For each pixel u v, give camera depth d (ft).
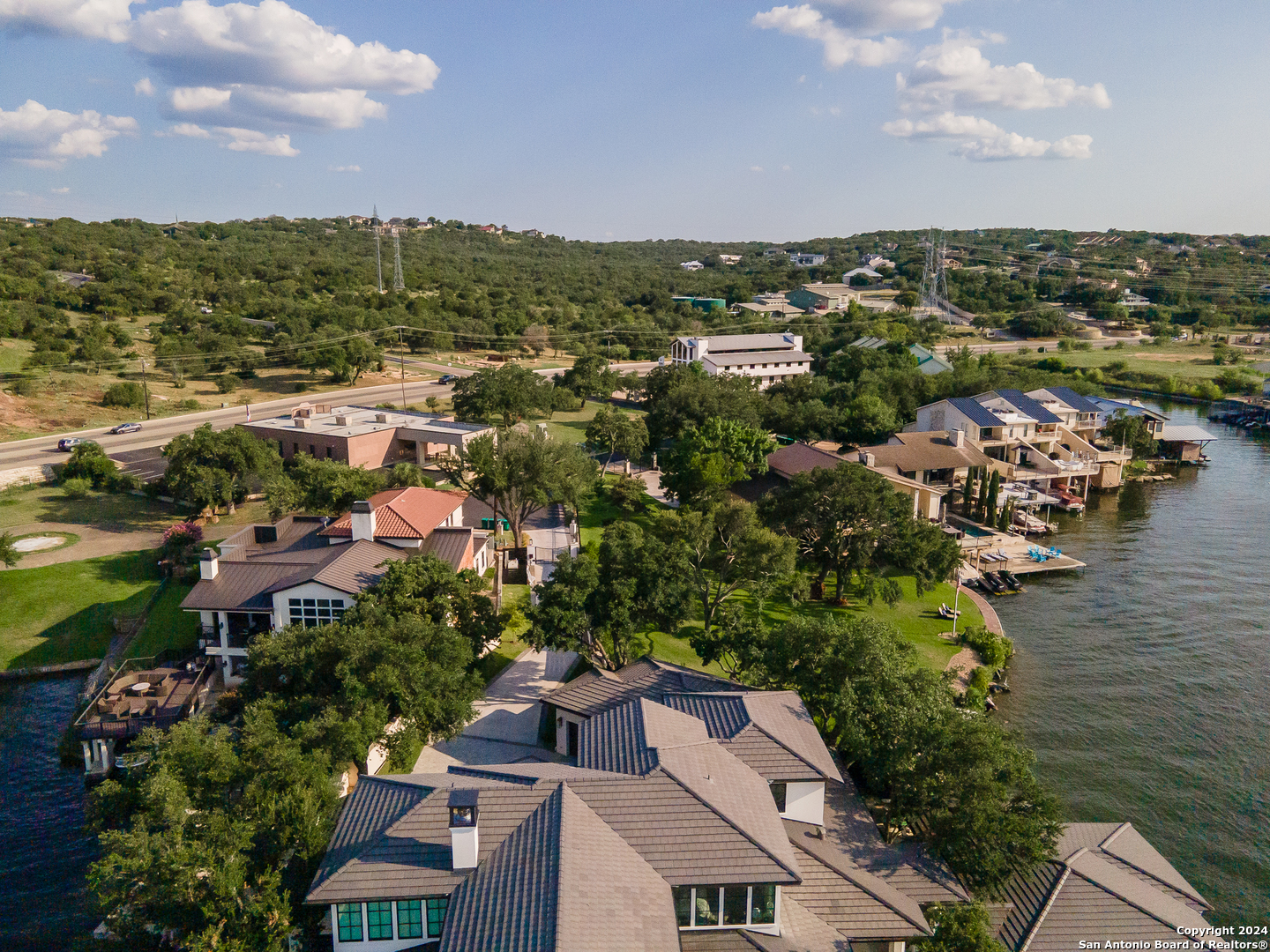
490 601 174.81
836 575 244.42
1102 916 104.99
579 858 89.86
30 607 221.87
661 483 300.81
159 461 355.97
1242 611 249.14
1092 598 259.60
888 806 129.70
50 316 559.79
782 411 399.03
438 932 91.25
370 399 491.72
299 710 131.64
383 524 201.67
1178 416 540.52
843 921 99.30
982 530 312.91
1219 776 165.89
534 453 224.33
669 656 192.44
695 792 101.55
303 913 94.99
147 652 196.95
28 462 344.69
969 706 180.65
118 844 94.12
